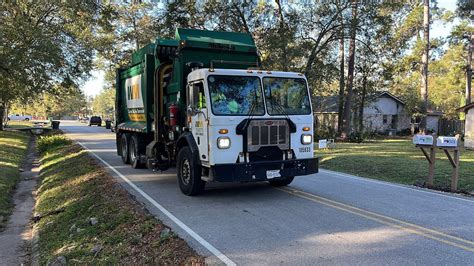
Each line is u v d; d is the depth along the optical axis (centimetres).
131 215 746
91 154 1844
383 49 3084
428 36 3762
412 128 4250
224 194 943
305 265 500
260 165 841
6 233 829
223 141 824
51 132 4175
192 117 906
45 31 2820
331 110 4194
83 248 649
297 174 883
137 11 4131
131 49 4200
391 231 640
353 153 1809
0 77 2753
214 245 579
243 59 1070
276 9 2759
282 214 752
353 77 3309
